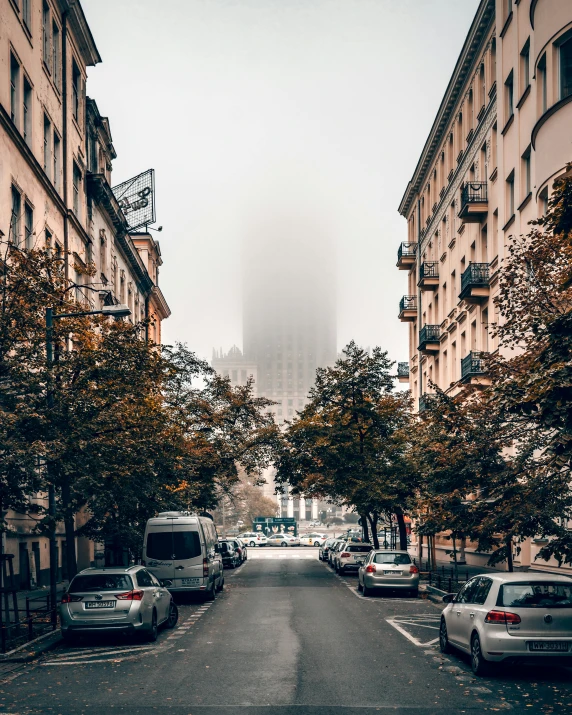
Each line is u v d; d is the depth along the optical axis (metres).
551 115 24.11
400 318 60.62
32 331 18.33
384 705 10.85
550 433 16.19
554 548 15.33
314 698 11.29
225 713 10.42
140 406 21.20
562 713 10.41
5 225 25.97
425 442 20.11
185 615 22.73
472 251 41.50
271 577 40.34
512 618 12.74
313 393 41.22
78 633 16.53
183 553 26.64
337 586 33.78
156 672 13.51
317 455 39.25
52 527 18.34
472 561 41.44
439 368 50.00
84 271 20.89
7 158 26.38
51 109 33.41
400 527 39.03
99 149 46.78
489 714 10.35
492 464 17.34
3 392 17.25
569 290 15.60
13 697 11.64
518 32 31.11
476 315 39.31
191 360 44.62
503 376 17.16
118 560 34.56
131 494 25.64
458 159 44.34
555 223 12.86
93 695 11.69
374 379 40.25
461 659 14.66
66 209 34.91
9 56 27.06
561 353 11.35
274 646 16.31
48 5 33.12
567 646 12.62
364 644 16.58
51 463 17.91
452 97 45.41
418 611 23.56
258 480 45.03
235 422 45.09
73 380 19.34
